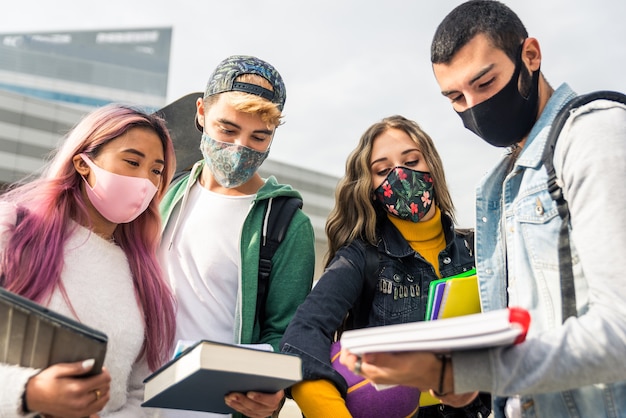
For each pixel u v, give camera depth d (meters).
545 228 1.39
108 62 39.19
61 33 38.38
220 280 2.19
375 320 2.07
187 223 2.29
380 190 2.21
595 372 1.08
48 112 16.33
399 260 2.15
